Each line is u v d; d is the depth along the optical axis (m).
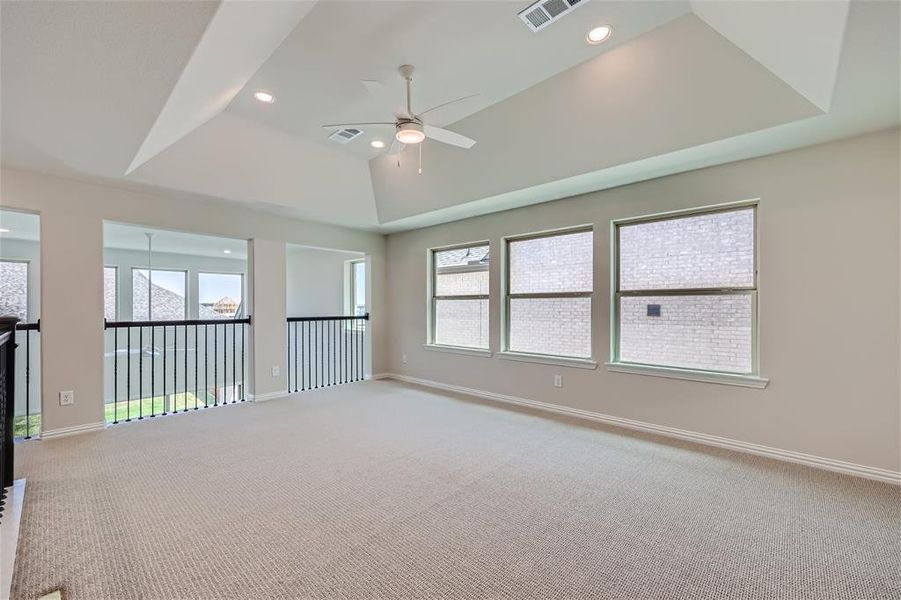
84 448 3.36
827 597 1.67
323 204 4.93
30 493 2.55
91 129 2.71
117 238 6.50
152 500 2.48
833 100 2.32
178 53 1.89
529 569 1.85
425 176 4.58
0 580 1.70
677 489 2.63
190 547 2.01
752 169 3.21
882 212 2.73
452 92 3.27
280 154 4.23
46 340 3.60
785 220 3.08
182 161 3.77
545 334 4.66
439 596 1.68
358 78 3.10
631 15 2.41
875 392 2.77
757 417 3.22
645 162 3.29
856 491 2.59
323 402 4.93
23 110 2.41
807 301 3.00
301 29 2.54
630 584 1.75
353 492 2.60
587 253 4.30
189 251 7.95
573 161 3.53
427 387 5.78
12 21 1.60
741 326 3.37
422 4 2.33
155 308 7.97
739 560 1.91
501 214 4.98
